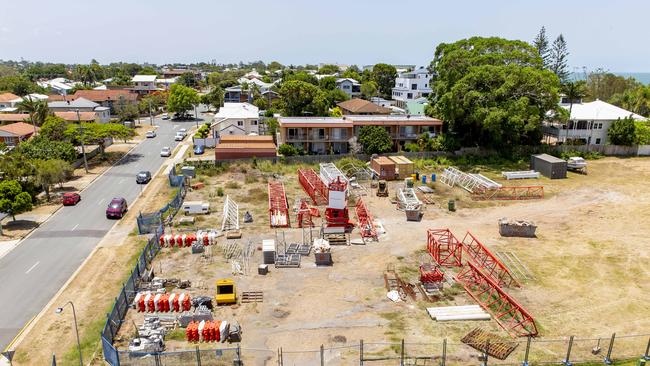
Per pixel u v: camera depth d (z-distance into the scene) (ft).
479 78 215.72
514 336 84.43
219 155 207.82
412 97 416.46
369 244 125.90
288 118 252.21
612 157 228.84
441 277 102.68
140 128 319.47
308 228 136.56
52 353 78.79
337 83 465.06
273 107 401.49
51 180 161.79
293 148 217.15
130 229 135.64
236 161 205.67
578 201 162.09
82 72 581.53
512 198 165.37
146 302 91.09
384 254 119.65
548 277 107.55
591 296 99.30
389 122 231.30
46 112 269.64
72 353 78.79
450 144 223.71
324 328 86.63
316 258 112.98
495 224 141.38
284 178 191.52
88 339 82.74
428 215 149.07
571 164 201.57
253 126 269.03
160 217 136.36
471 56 235.20
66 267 110.93
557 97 214.48
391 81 512.63
